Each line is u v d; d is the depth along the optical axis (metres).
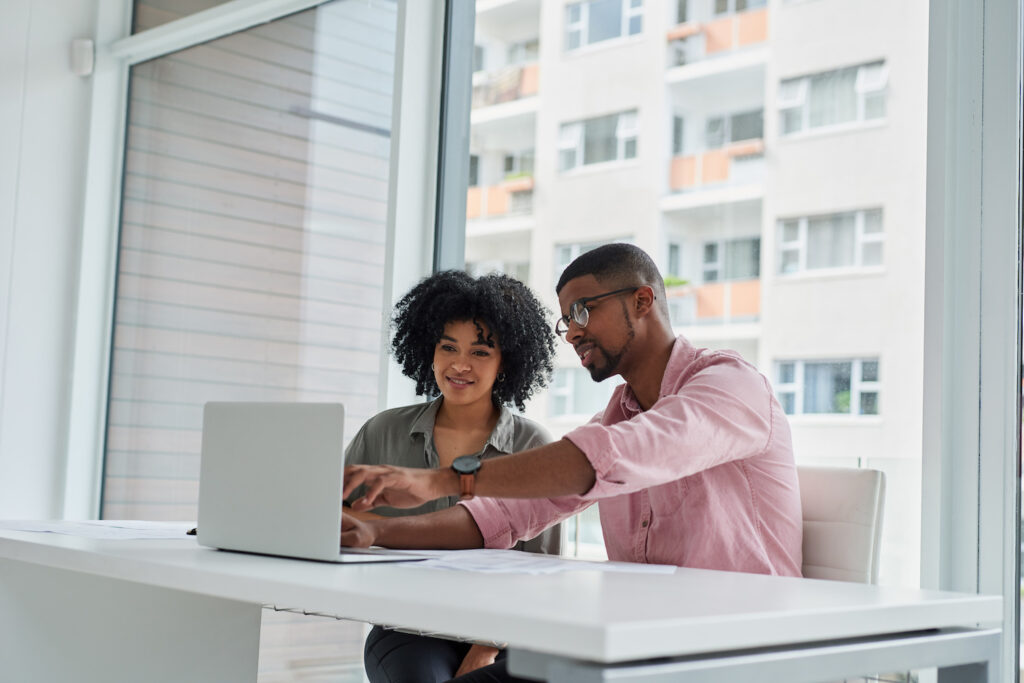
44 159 3.55
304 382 3.08
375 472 1.37
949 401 1.94
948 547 1.92
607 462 1.42
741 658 0.94
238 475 1.41
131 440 3.54
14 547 1.49
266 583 1.10
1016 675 1.85
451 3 2.90
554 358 2.24
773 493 1.63
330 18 3.13
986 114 1.93
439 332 2.07
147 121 3.64
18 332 3.48
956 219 1.95
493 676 1.51
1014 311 1.88
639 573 1.32
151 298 3.55
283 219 3.20
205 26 3.43
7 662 1.68
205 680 1.91
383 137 2.92
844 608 1.04
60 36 3.60
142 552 1.36
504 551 1.57
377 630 1.96
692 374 1.71
